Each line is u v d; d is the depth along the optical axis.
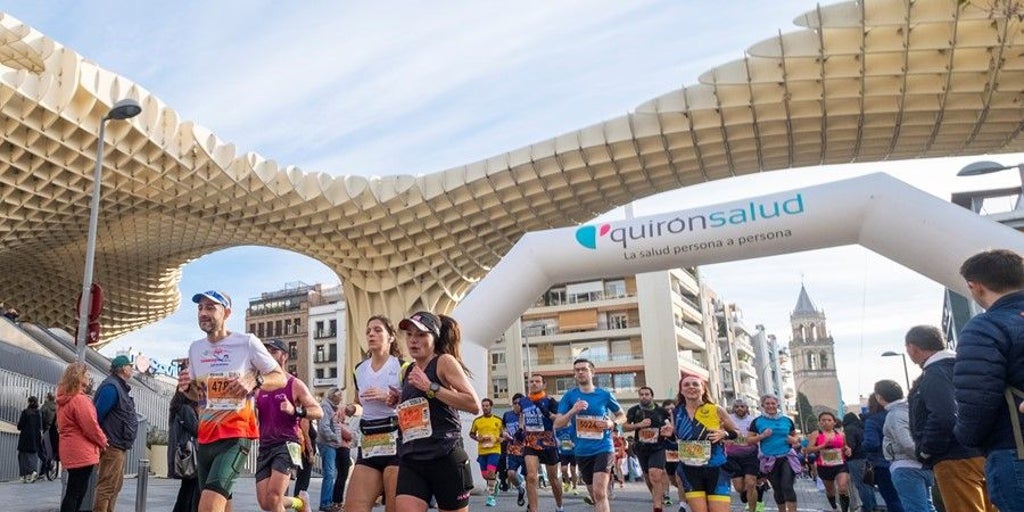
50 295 37.31
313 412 6.45
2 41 20.16
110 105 20.38
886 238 13.25
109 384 7.61
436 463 4.32
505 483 16.75
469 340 16.52
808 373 115.00
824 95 18.83
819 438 12.46
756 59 18.97
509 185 25.58
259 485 6.42
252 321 77.75
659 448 10.01
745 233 14.02
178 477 7.25
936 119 19.27
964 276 3.67
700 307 64.25
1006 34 15.78
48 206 24.02
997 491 3.31
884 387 6.73
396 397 4.68
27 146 20.16
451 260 30.25
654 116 21.97
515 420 12.95
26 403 17.50
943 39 16.39
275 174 26.38
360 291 32.31
